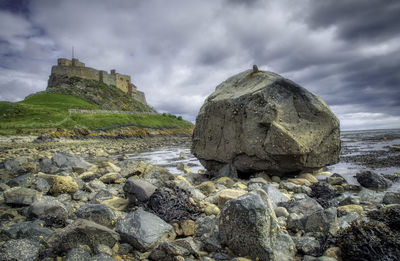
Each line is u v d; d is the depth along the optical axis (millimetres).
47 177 11805
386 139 47500
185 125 112938
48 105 81188
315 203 7246
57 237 5340
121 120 82750
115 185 12422
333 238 5555
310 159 12703
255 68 15156
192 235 6227
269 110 12266
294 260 5020
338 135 13234
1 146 37344
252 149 12852
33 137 48656
